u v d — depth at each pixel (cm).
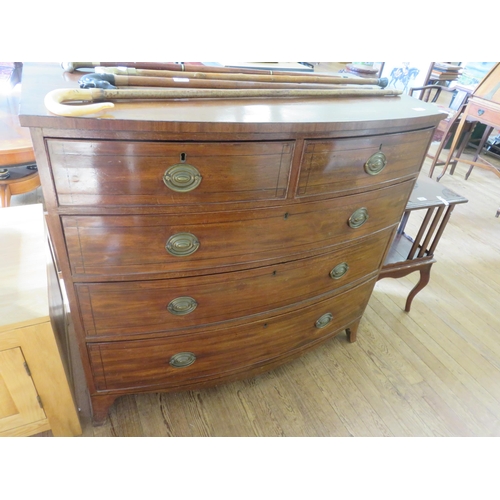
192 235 87
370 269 138
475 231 269
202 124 72
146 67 100
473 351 172
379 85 128
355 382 151
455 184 337
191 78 98
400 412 141
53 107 65
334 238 111
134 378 112
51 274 110
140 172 75
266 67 131
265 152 82
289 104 94
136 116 70
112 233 81
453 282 216
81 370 139
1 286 94
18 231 112
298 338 134
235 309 109
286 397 141
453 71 388
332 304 134
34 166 174
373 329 178
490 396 152
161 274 91
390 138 100
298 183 91
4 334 86
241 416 132
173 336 106
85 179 73
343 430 131
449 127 313
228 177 82
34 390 100
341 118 88
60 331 116
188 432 125
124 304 94
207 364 119
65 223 77
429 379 156
